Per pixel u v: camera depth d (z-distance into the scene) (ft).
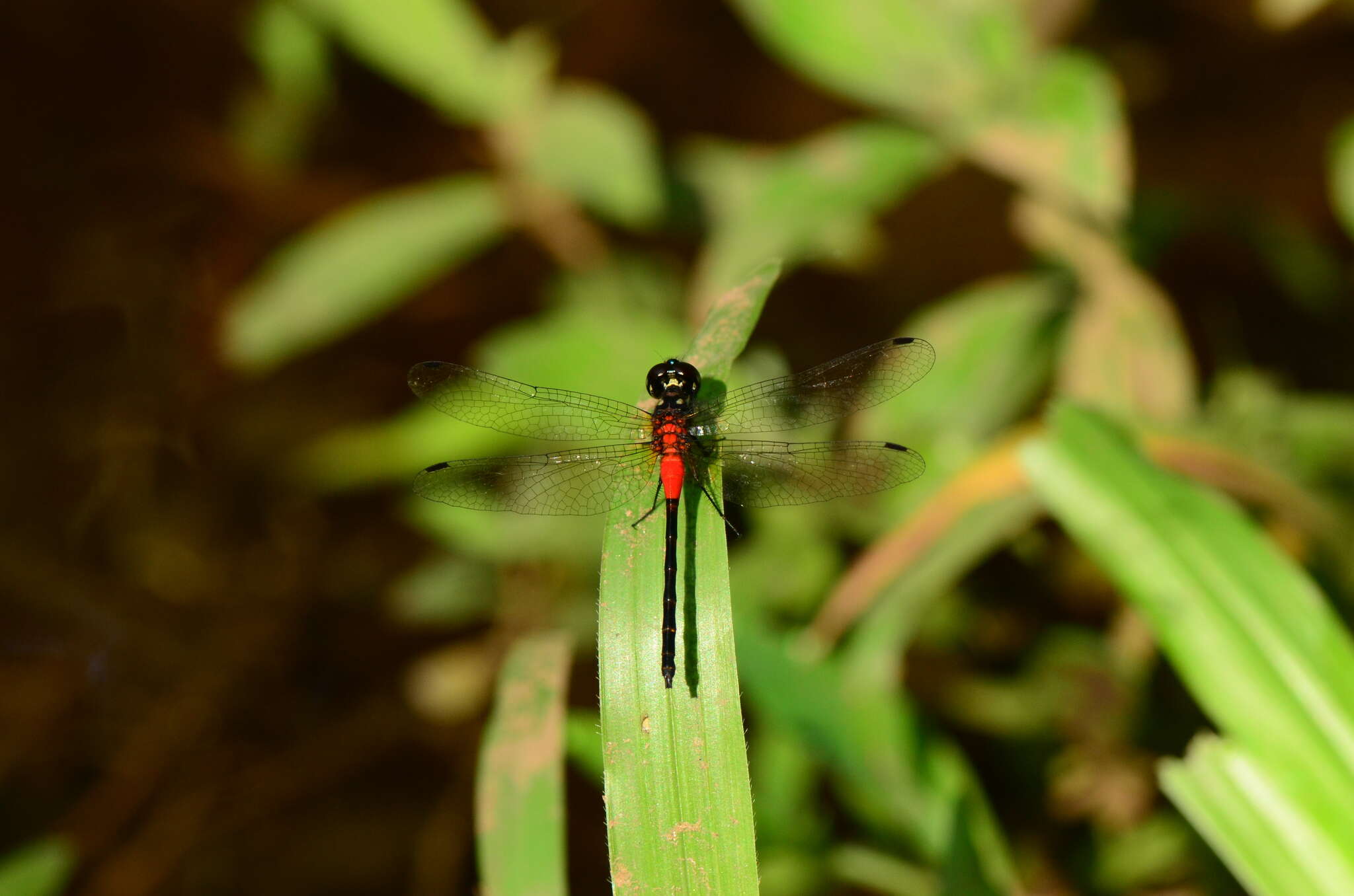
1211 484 2.53
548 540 2.61
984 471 2.53
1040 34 2.62
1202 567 2.47
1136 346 2.59
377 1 2.63
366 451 2.67
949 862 2.52
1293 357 2.66
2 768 2.65
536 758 2.47
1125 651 2.59
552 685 2.47
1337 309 2.66
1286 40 2.66
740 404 2.53
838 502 2.60
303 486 2.68
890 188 2.58
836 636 2.54
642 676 2.43
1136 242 2.65
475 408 2.55
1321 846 2.44
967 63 2.57
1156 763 2.57
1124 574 2.48
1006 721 2.60
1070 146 2.55
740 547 2.61
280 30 2.68
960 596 2.62
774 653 2.54
